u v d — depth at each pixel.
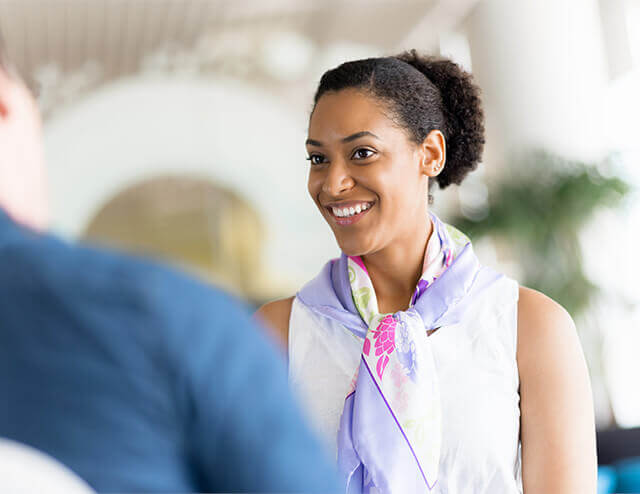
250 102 9.18
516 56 6.21
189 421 0.49
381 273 1.38
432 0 7.09
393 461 1.22
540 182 5.32
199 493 0.51
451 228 1.44
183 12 7.72
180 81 8.95
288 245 9.49
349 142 1.25
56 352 0.49
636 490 3.45
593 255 5.24
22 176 0.57
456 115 1.43
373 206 1.27
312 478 0.50
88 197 9.08
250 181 9.34
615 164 5.36
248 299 9.25
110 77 8.74
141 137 9.09
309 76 8.88
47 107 8.78
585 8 6.17
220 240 9.36
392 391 1.25
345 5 7.58
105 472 0.47
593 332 5.05
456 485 1.22
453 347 1.28
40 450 0.47
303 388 1.33
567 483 1.17
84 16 7.59
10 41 7.78
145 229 9.33
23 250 0.52
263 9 7.73
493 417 1.23
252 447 0.49
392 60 1.35
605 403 5.00
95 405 0.48
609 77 6.20
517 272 5.39
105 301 0.49
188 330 0.50
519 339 1.28
